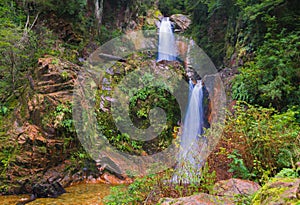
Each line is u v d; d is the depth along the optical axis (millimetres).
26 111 5332
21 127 5168
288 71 4926
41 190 4410
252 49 6582
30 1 7855
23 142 4902
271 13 6203
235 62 7273
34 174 4758
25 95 5664
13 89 6184
